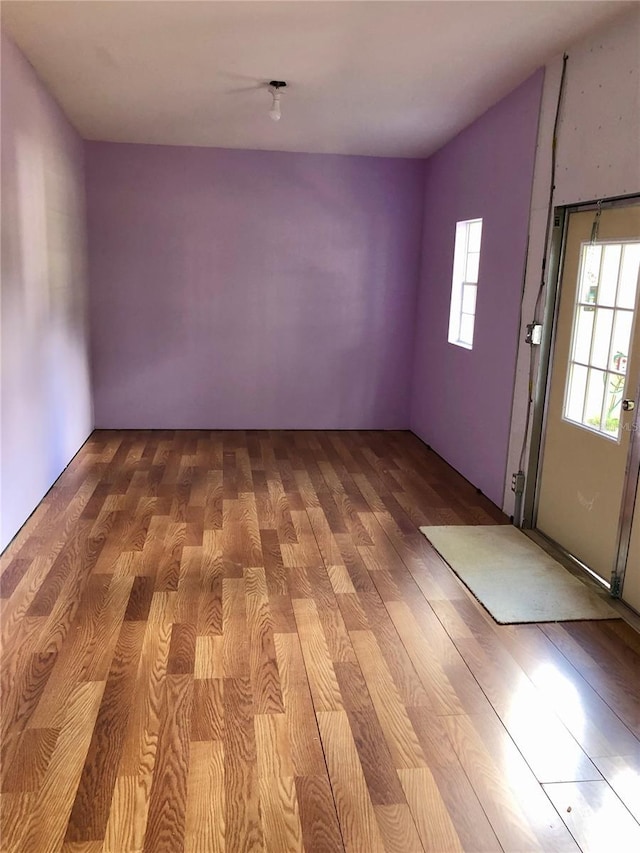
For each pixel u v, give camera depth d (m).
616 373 3.21
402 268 6.45
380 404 6.72
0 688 2.42
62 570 3.36
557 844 1.84
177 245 6.12
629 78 2.99
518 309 4.14
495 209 4.52
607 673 2.63
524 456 4.07
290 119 4.96
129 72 3.99
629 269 3.08
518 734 2.27
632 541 3.09
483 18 3.09
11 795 1.94
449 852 1.81
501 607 3.10
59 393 4.82
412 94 4.30
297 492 4.71
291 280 6.34
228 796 1.96
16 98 3.66
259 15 3.09
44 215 4.34
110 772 2.04
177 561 3.51
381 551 3.73
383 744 2.20
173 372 6.37
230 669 2.58
